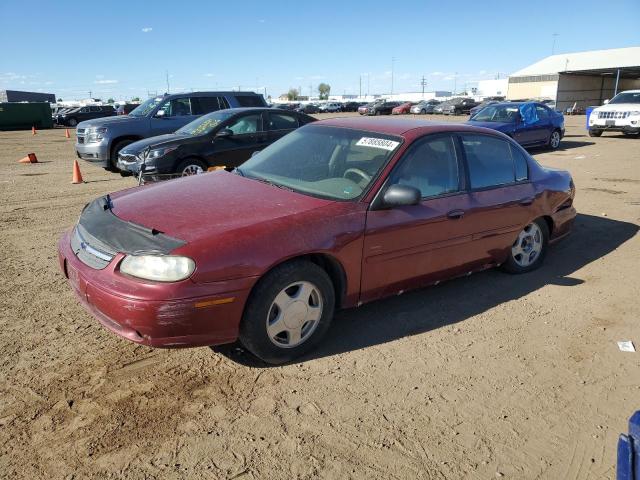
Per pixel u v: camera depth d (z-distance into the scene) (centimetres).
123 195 412
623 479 183
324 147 438
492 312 437
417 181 404
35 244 611
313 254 346
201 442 275
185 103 1229
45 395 310
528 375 346
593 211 797
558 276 524
